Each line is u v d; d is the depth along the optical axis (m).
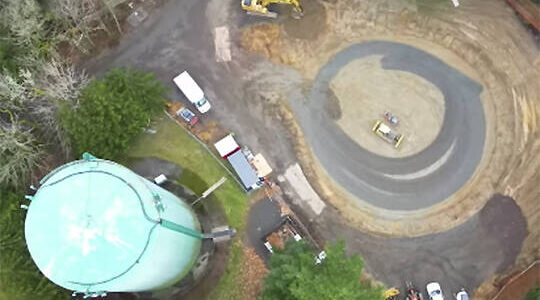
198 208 55.44
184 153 56.31
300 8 58.34
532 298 49.56
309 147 57.03
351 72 58.12
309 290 40.88
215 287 54.31
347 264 42.44
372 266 54.94
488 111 57.22
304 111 57.62
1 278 47.28
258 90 57.97
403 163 56.66
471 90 57.56
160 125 56.66
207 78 58.22
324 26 58.53
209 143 56.53
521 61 57.34
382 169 56.59
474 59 57.66
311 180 56.25
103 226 35.78
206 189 55.66
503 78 57.34
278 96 57.84
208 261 54.69
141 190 39.78
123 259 36.94
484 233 55.28
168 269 45.84
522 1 57.75
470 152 56.66
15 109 51.53
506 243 55.06
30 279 47.75
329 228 55.47
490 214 55.50
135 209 37.75
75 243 35.56
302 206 55.81
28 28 49.59
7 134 49.00
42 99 51.44
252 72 58.31
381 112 57.41
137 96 52.59
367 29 58.53
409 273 54.81
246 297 53.72
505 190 55.75
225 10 58.97
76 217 35.66
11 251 47.66
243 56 58.50
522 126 56.66
